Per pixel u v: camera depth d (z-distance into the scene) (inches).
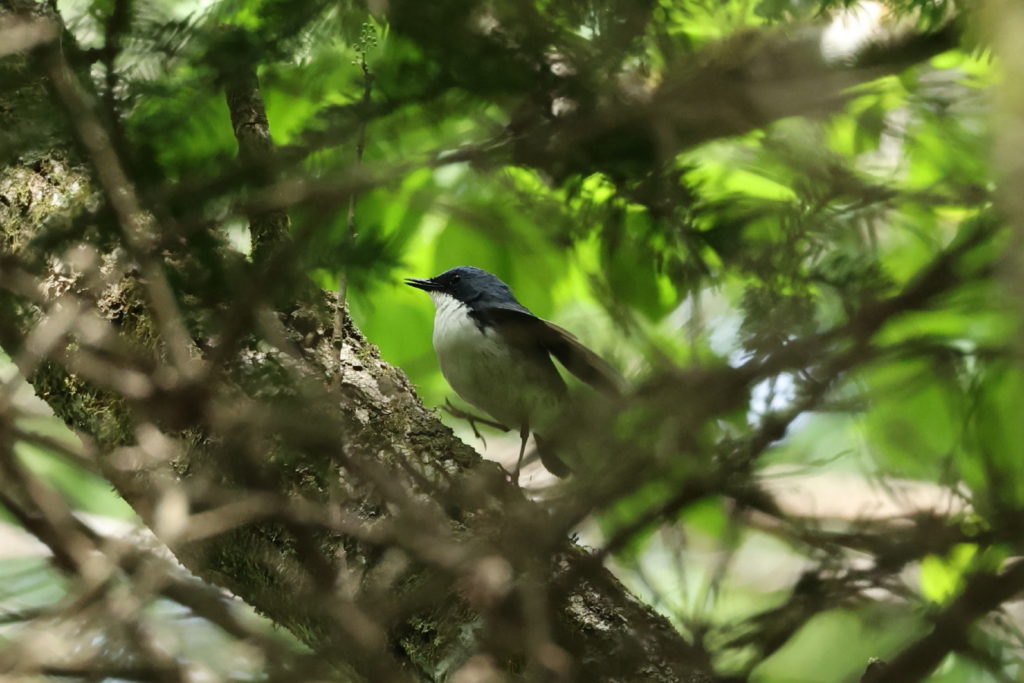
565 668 179.5
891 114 281.3
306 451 184.9
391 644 199.6
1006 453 247.9
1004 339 221.3
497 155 202.8
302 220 181.3
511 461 313.0
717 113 205.5
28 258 225.0
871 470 267.0
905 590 185.8
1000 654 184.7
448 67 187.0
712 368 164.2
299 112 297.3
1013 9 195.2
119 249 221.8
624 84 212.5
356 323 404.2
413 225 341.1
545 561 183.0
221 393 181.5
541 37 187.2
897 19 221.1
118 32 191.3
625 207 240.7
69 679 174.7
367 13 186.4
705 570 250.1
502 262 385.7
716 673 193.6
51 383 233.6
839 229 210.5
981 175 266.4
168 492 186.1
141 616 182.5
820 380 166.7
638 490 165.8
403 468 213.9
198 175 183.8
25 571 248.8
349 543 206.1
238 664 193.0
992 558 181.0
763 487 181.5
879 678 176.1
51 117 181.2
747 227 228.2
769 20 216.4
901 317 201.6
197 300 186.2
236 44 190.2
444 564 179.0
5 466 254.4
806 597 190.7
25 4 219.1
